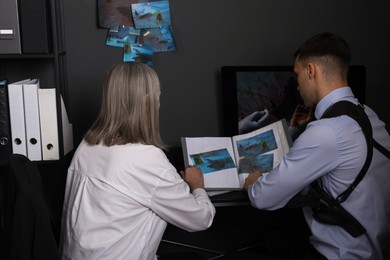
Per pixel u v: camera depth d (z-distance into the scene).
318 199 1.51
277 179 1.52
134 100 1.39
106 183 1.31
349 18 2.44
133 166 1.33
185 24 2.31
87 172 1.37
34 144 1.90
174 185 1.37
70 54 2.24
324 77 1.55
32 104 1.88
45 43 1.85
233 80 2.27
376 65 2.50
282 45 2.40
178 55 2.32
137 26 2.25
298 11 2.39
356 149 1.44
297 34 2.41
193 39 2.32
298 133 2.31
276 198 1.55
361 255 1.47
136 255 1.34
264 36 2.38
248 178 1.80
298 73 1.63
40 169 2.29
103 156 1.36
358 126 1.46
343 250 1.48
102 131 1.40
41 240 1.21
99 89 2.28
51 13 1.91
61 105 1.93
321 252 1.53
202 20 2.32
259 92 2.29
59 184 2.30
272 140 1.94
